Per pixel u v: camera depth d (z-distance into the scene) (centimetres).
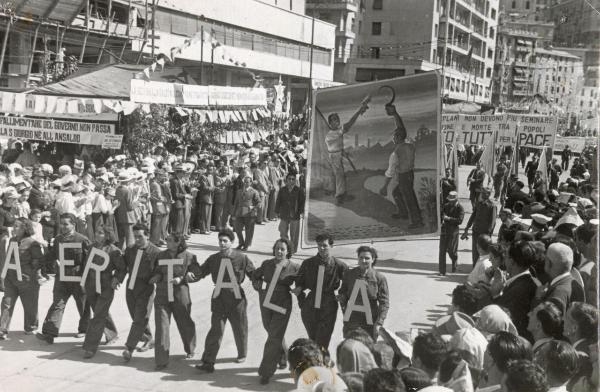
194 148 2558
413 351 522
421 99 1201
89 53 4006
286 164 2477
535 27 10306
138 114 2312
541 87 9306
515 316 720
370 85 1229
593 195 1331
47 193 1423
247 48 5447
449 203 1464
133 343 891
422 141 1215
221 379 840
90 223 1495
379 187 1238
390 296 1246
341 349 582
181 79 2653
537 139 2525
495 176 2516
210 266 884
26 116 2225
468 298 655
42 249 1057
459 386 486
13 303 979
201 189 1916
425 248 1812
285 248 847
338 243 1269
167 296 875
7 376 826
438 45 8012
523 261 737
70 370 856
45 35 3153
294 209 1633
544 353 486
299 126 4409
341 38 7406
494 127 2566
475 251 1480
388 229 1233
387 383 404
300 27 6291
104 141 2056
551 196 1742
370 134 1238
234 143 3102
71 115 2286
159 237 1697
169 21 4581
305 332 1053
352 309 814
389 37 7856
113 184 1636
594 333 555
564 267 707
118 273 903
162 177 1717
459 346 570
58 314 955
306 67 6231
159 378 838
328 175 1260
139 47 3947
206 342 866
